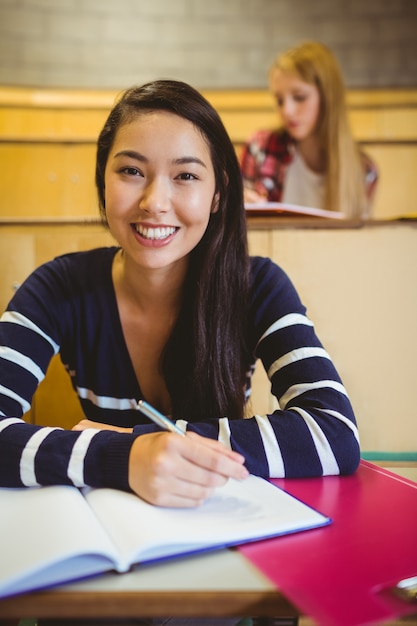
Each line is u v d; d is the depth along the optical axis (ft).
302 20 10.71
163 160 2.69
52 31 10.43
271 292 3.22
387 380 4.52
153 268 2.91
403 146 10.68
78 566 1.55
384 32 10.72
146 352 3.30
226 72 10.71
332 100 9.37
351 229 4.48
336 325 4.50
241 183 3.09
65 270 3.33
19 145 10.18
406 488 2.32
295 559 1.65
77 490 2.10
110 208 2.80
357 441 2.56
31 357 2.99
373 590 1.48
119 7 10.55
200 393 3.10
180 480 1.94
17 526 1.78
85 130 10.47
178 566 1.61
